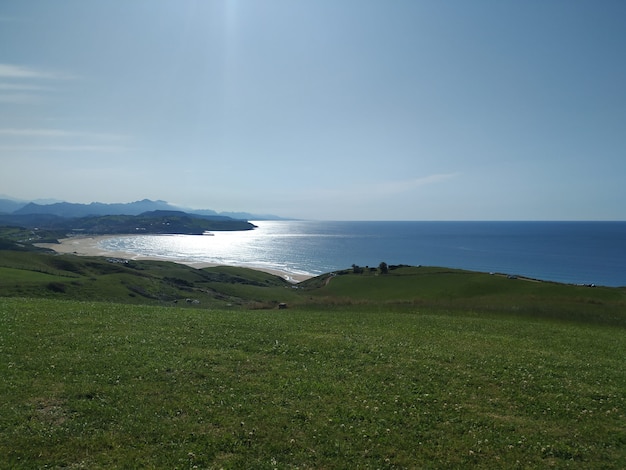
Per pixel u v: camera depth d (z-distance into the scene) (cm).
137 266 15212
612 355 2519
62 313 2714
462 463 1242
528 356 2348
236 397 1585
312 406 1547
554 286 7775
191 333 2430
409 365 2056
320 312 3978
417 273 11225
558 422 1535
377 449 1290
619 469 1252
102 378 1672
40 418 1347
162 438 1277
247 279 14638
